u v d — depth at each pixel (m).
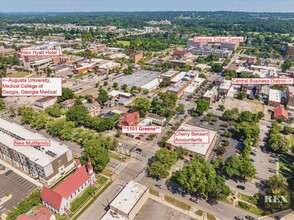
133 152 126.62
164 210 90.44
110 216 83.69
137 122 154.62
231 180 106.12
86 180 99.56
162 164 107.00
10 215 83.56
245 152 118.44
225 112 163.25
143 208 91.12
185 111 177.25
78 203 93.44
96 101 184.50
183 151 119.00
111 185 103.25
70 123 141.38
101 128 142.75
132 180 105.25
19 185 103.31
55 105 176.38
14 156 112.75
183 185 96.62
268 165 117.00
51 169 103.12
